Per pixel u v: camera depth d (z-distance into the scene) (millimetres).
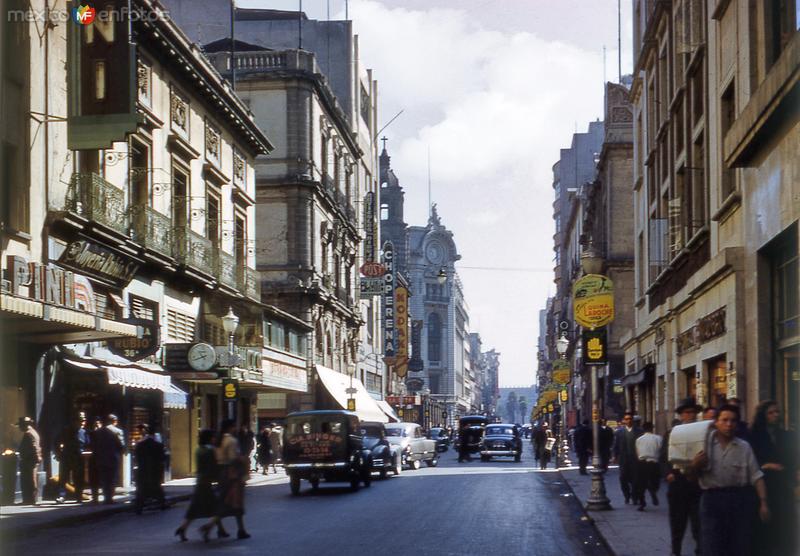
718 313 22688
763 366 18703
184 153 36594
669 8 32875
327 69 70812
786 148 16141
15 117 24344
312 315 55906
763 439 11586
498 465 51062
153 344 28859
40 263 23359
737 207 21281
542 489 29594
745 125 17500
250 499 26656
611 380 58031
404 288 81625
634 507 21984
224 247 42031
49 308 21766
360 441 30234
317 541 16500
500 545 15938
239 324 41906
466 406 170500
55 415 25766
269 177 55188
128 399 30484
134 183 32625
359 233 72188
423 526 18844
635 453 22766
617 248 57938
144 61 32562
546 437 42906
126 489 28844
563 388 49250
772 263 18750
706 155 25531
